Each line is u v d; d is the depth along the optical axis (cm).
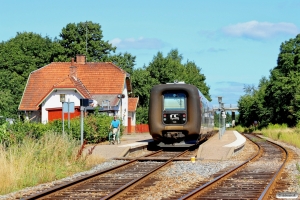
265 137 5581
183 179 1680
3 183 1481
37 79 6328
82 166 2042
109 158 2472
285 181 1591
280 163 2225
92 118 3638
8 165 1609
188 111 3055
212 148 2706
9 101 5931
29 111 5975
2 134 2056
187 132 3058
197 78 11825
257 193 1373
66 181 1684
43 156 1923
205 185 1438
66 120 3381
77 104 5541
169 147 3381
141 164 2222
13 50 8538
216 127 5775
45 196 1341
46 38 10394
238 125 12244
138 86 8838
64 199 1319
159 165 2048
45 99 5588
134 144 3134
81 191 1448
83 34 8744
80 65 6450
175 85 3067
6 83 7031
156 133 3075
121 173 1877
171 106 3073
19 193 1429
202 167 2062
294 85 7788
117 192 1341
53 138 2091
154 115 3069
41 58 8706
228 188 1471
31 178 1633
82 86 6031
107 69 6381
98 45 8744
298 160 2417
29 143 1967
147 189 1470
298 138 4484
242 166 2064
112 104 5828
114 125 3344
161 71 9338
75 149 2150
